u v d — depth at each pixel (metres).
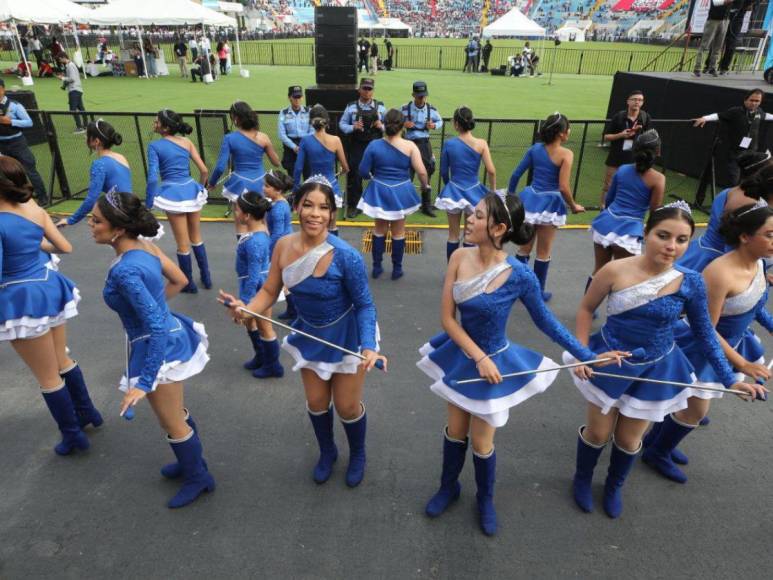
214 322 5.37
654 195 4.77
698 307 2.65
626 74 13.05
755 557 2.93
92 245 7.13
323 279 2.78
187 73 25.64
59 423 3.46
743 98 9.65
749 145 8.30
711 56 12.16
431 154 8.32
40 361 3.27
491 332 2.67
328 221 2.72
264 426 3.89
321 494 3.30
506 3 63.22
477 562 2.87
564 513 3.18
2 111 7.93
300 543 2.96
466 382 2.68
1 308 3.07
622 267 2.76
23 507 3.16
